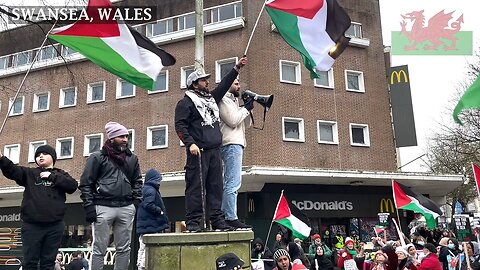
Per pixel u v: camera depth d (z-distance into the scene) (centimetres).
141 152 2003
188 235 471
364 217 1953
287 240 1293
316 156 1886
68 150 2198
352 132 1998
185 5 2091
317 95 1956
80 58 2208
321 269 1137
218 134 530
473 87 691
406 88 2050
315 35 755
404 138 2009
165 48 2061
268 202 1794
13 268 2177
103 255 490
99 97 2189
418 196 1298
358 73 2067
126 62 660
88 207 478
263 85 1869
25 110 2331
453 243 1309
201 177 503
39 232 439
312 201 1861
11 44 2447
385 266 827
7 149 2341
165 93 2020
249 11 1936
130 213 512
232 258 409
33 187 445
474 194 3453
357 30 2119
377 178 1811
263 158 1792
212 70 1947
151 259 470
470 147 2728
